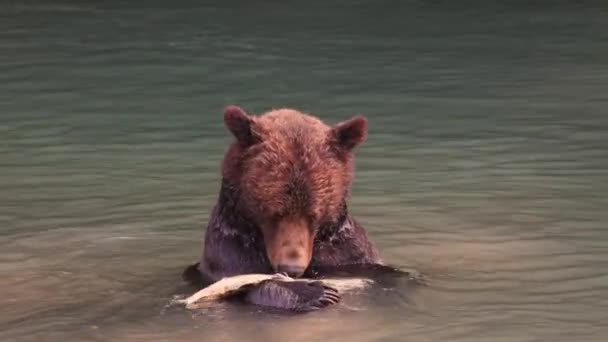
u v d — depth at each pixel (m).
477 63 23.83
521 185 14.68
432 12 29.67
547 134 17.66
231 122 10.16
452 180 15.00
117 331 9.33
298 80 22.11
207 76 22.56
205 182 15.05
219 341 8.94
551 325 9.33
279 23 28.17
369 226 12.91
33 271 11.41
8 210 13.82
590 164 15.75
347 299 9.79
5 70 23.22
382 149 16.81
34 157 16.53
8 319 9.88
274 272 10.27
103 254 12.00
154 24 27.94
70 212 13.72
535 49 25.30
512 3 30.86
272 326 9.18
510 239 12.32
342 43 25.89
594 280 10.73
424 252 11.85
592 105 19.77
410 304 9.84
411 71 23.03
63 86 21.73
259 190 9.77
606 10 29.84
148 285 10.79
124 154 16.69
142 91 21.27
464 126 18.30
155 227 13.06
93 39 26.27
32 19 28.59
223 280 9.69
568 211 13.43
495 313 9.66
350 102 20.20
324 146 10.05
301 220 9.73
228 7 30.12
